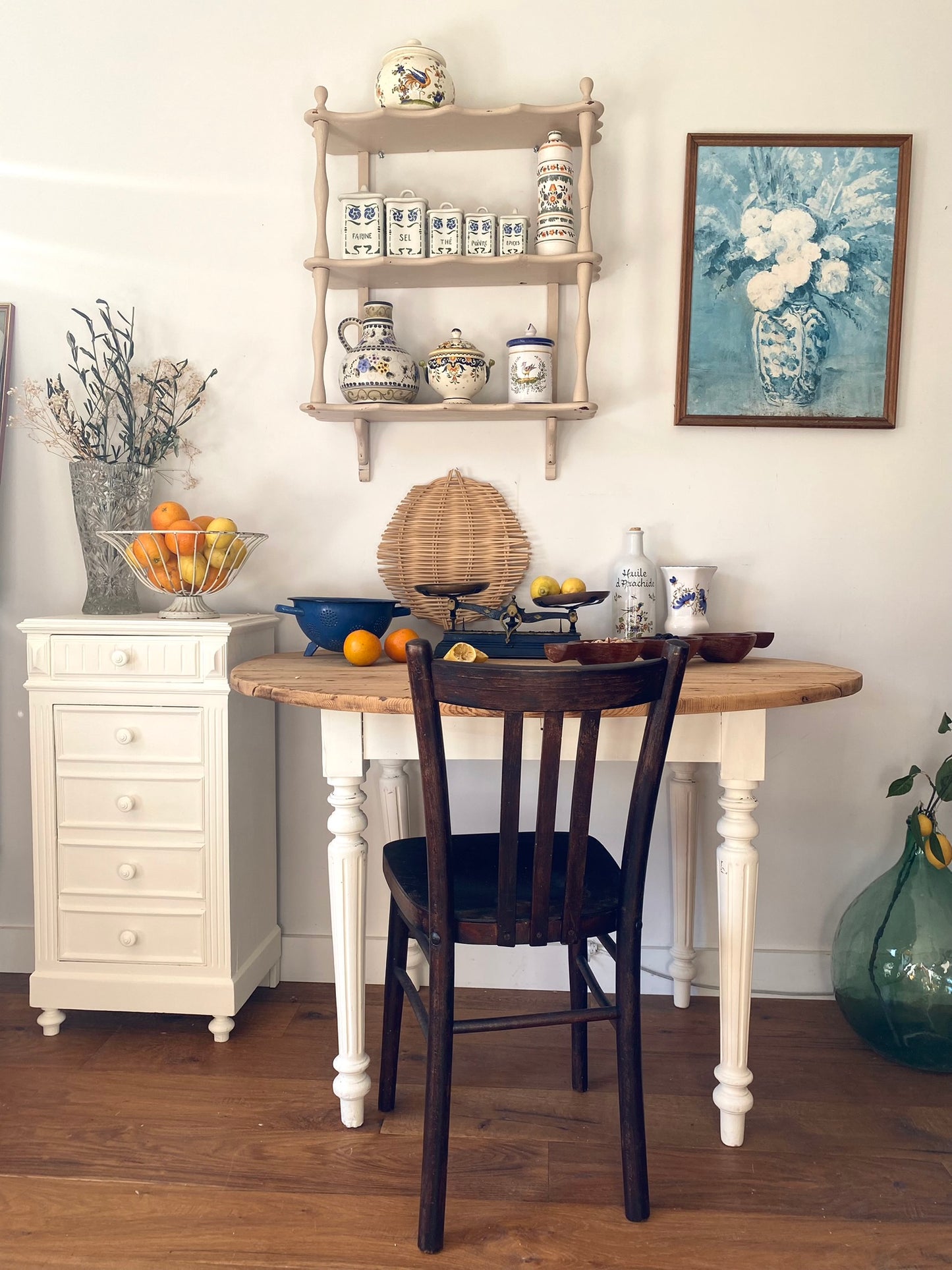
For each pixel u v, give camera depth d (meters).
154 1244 1.31
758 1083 1.74
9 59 2.12
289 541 2.14
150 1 2.09
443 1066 1.29
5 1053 1.83
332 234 2.09
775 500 2.06
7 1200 1.39
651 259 2.04
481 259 1.88
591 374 2.06
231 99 2.09
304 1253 1.29
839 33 1.98
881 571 2.06
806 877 2.11
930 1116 1.64
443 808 1.26
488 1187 1.43
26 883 2.22
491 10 2.02
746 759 1.49
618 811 2.12
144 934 1.87
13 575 2.20
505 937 1.31
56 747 1.86
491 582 2.09
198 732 1.83
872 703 2.08
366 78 2.06
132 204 2.13
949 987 1.73
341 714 1.50
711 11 1.99
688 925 2.04
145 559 1.88
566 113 1.86
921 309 2.02
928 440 2.04
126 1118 1.60
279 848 2.17
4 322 2.15
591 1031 1.94
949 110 1.98
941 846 1.83
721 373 2.03
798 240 2.00
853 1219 1.37
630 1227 1.35
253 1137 1.55
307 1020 1.98
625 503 2.08
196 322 2.13
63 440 2.06
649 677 1.24
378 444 2.11
